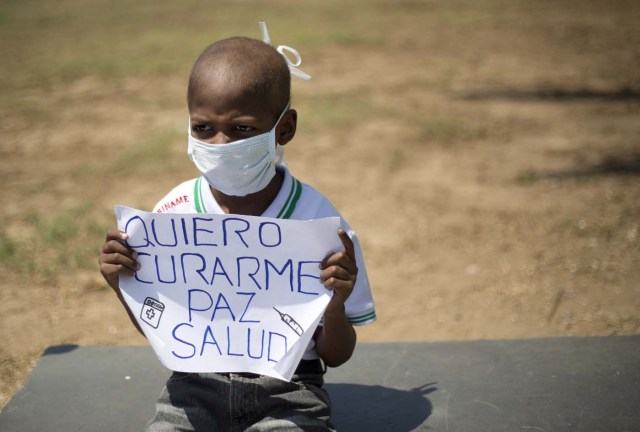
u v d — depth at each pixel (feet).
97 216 22.59
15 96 39.04
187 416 7.95
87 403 10.47
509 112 33.99
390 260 19.75
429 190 24.54
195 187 8.43
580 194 23.67
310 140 30.07
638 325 15.66
